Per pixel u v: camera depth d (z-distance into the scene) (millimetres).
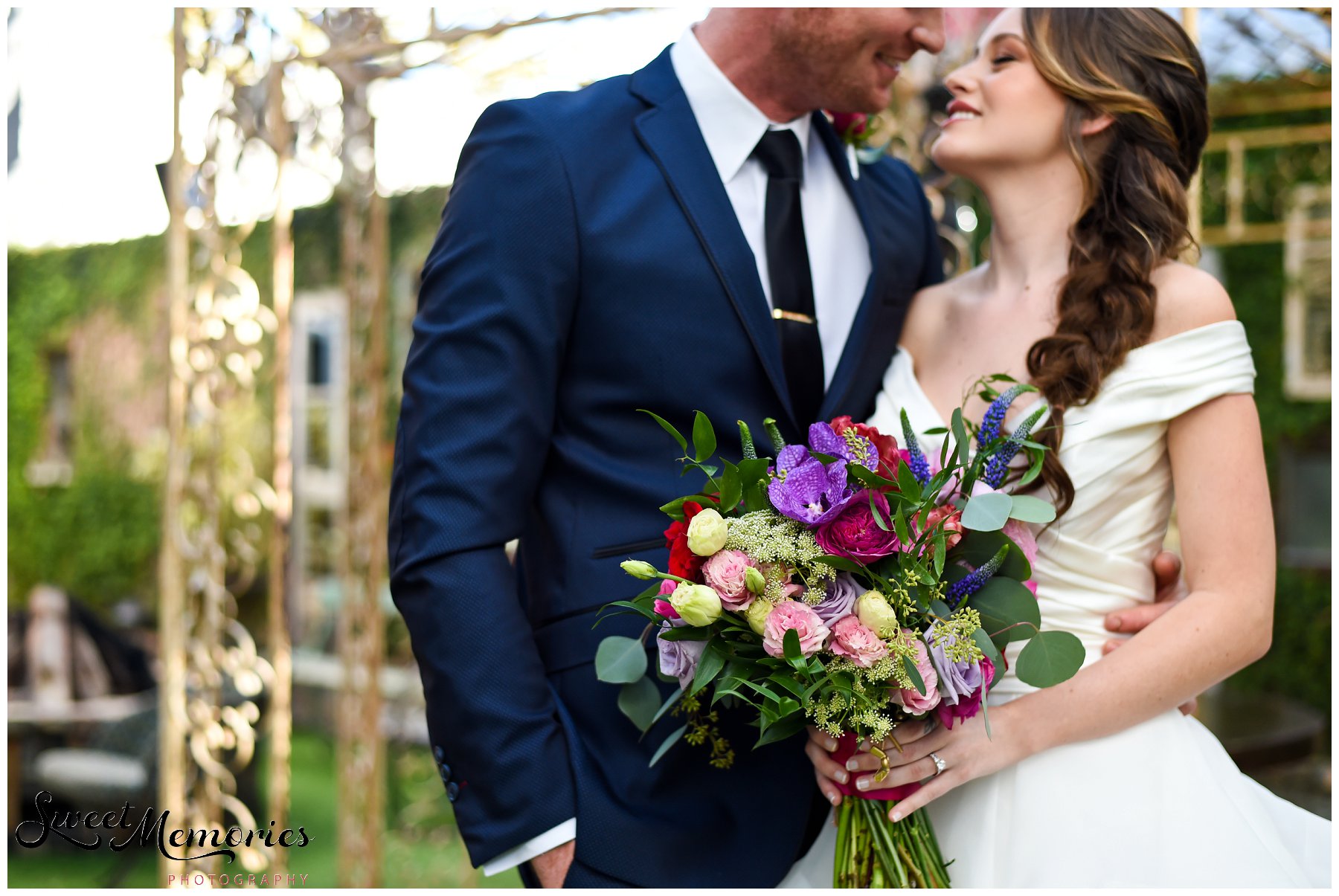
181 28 3186
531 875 1488
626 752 1479
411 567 1424
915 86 2770
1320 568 5668
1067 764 1433
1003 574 1327
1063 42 1598
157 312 7230
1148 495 1518
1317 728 3416
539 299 1463
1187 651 1401
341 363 7055
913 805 1371
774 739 1321
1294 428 5773
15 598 7645
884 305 1716
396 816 5062
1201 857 1385
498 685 1386
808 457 1320
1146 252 1515
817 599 1261
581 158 1518
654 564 1485
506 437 1438
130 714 4770
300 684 6812
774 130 1640
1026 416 1489
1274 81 4359
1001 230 1673
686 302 1513
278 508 3547
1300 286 5723
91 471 7477
